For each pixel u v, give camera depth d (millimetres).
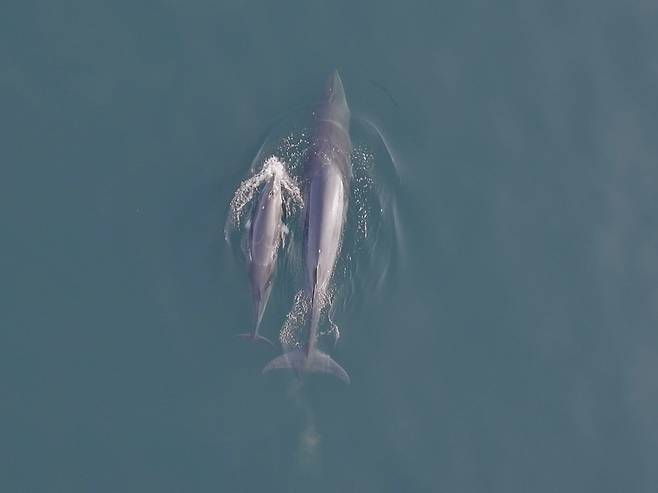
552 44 174875
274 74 165625
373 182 153375
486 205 155000
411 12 176250
